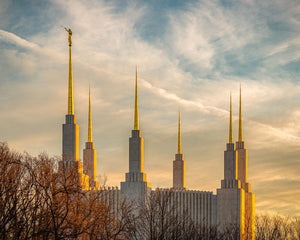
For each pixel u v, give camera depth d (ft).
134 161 408.87
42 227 178.70
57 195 197.47
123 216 262.88
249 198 515.91
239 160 529.45
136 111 427.33
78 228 195.52
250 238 387.55
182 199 451.94
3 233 166.91
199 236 330.34
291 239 368.48
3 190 180.65
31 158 208.85
